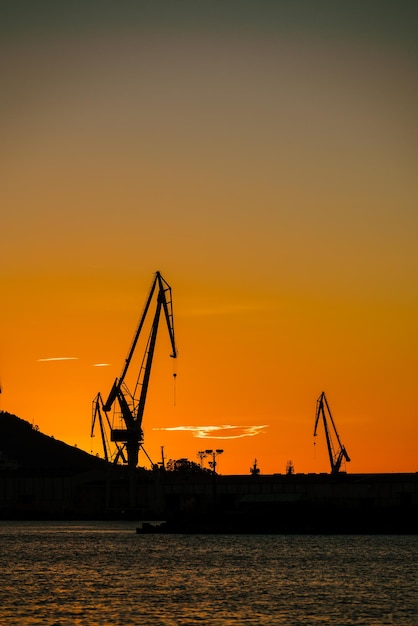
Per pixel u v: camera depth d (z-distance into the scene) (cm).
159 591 18188
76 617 15512
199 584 19150
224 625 14850
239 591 18138
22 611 16025
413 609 16075
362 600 16988
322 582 19262
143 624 14950
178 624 14950
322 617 15438
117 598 17338
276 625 14850
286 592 17950
